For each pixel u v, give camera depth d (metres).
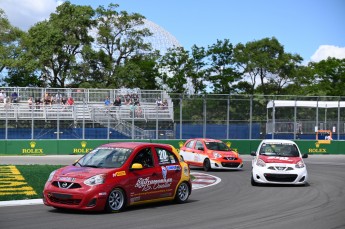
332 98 41.75
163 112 39.16
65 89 42.47
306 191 17.23
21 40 56.94
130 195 12.42
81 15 57.91
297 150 19.89
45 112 39.69
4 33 56.47
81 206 11.51
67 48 58.25
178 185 13.88
